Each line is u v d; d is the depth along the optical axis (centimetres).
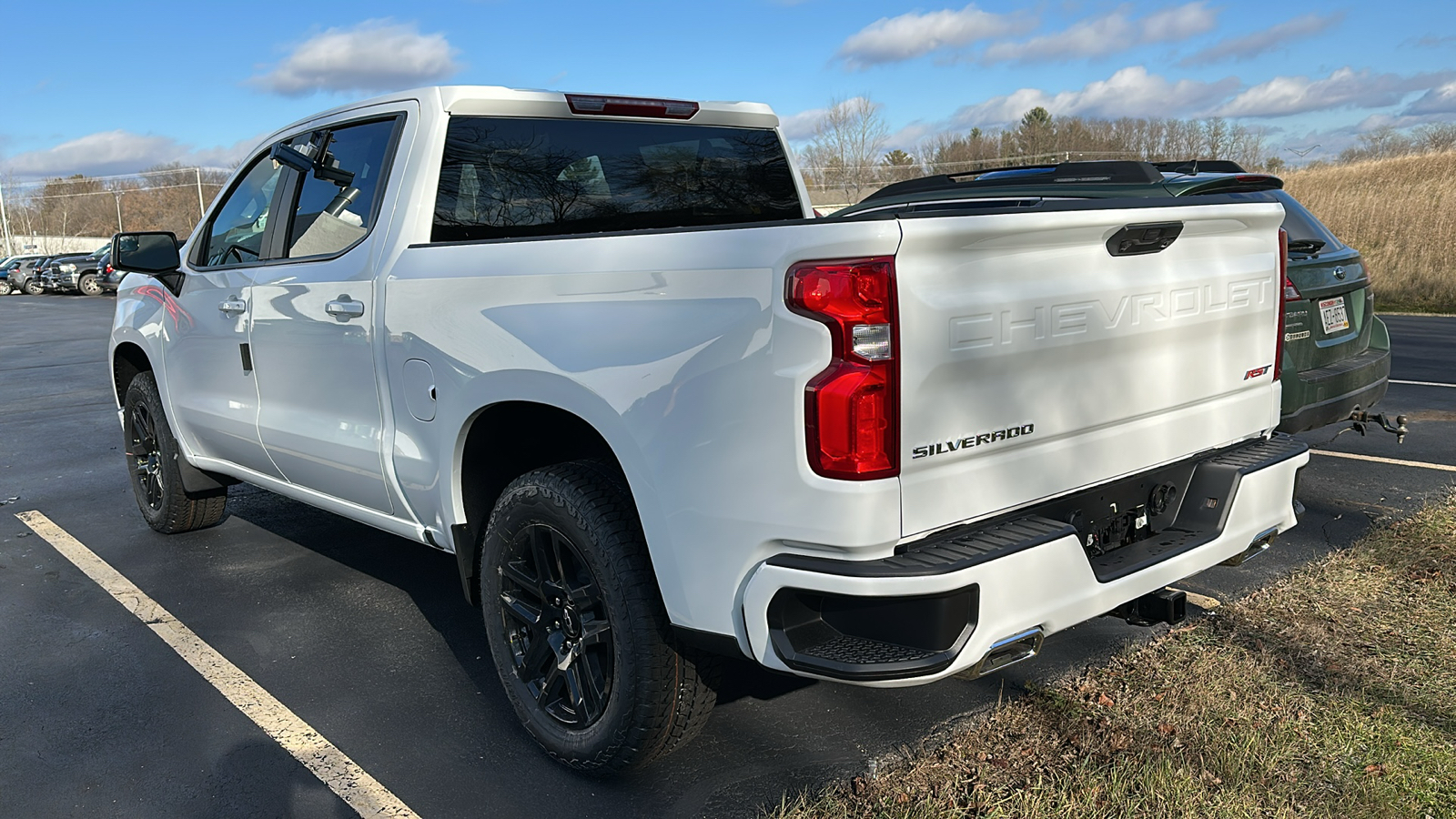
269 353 381
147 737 308
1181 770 257
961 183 543
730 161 409
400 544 498
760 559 221
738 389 217
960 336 212
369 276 325
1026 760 271
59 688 343
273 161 403
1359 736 274
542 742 284
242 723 316
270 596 429
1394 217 2130
